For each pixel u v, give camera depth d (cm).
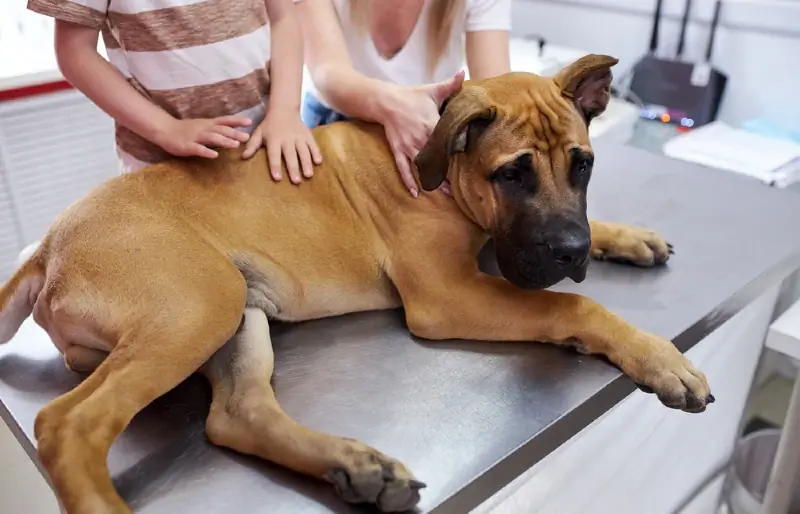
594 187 149
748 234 131
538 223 92
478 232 107
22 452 124
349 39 138
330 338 104
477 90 97
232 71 118
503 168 95
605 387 93
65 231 94
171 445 86
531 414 88
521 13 249
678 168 159
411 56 140
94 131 206
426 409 89
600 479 116
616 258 121
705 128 201
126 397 83
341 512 77
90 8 104
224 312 91
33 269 96
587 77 100
